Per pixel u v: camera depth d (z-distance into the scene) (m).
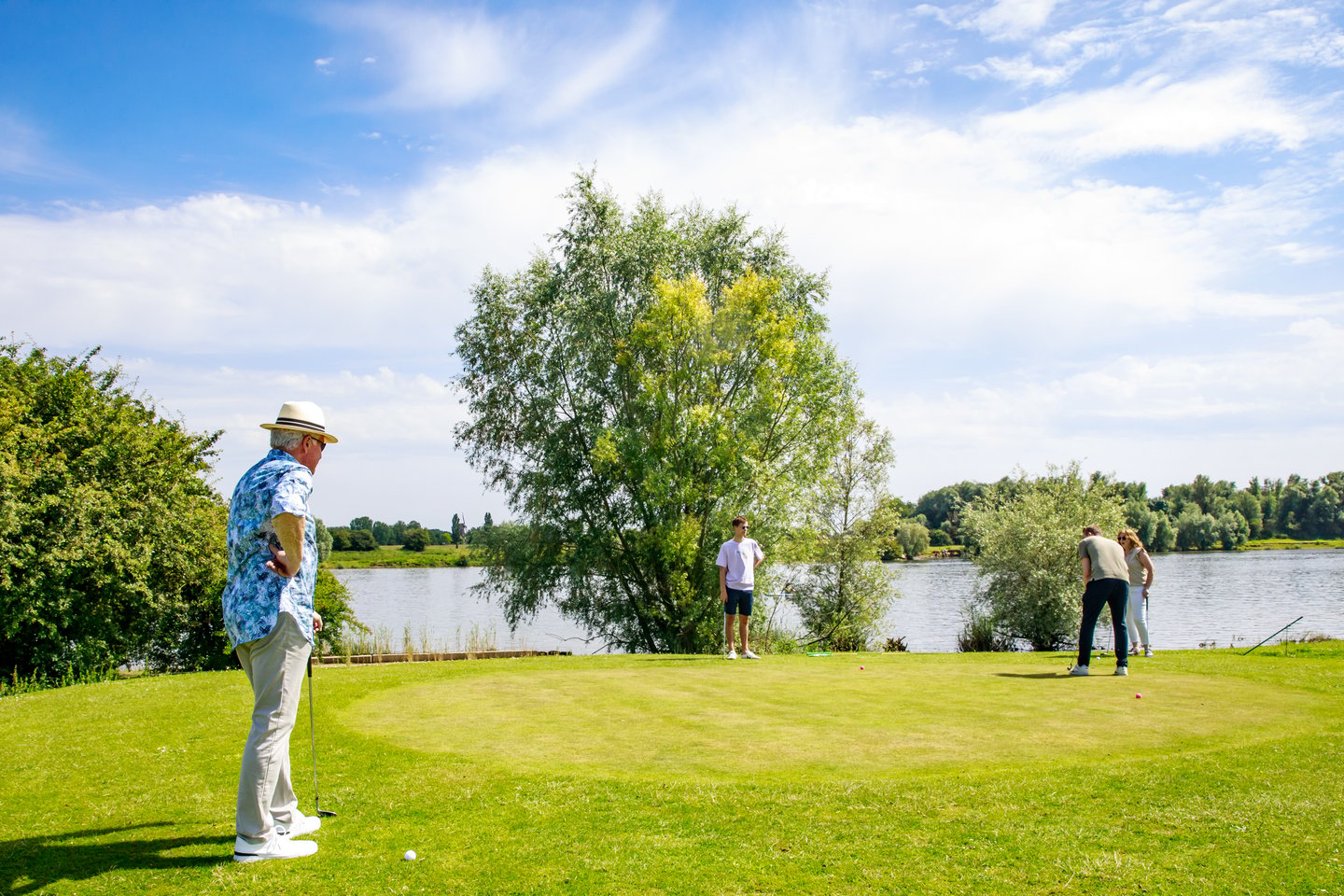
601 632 23.27
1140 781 4.68
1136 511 67.56
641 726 6.22
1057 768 4.96
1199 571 59.09
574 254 22.81
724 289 22.59
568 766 5.13
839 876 3.48
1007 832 3.94
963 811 4.21
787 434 22.58
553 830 4.04
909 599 41.12
